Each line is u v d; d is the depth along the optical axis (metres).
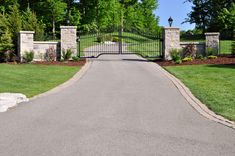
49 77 18.67
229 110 11.23
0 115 10.92
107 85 16.34
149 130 9.22
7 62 24.69
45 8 50.91
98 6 57.50
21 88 15.45
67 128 9.41
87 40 51.09
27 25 27.55
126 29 29.91
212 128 9.41
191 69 21.03
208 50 26.06
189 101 12.80
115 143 8.17
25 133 8.98
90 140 8.40
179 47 26.30
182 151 7.64
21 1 50.66
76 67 22.72
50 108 11.79
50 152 7.60
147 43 46.94
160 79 17.98
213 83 16.27
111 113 11.04
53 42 26.03
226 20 34.25
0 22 26.59
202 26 68.56
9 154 7.50
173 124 9.80
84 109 11.59
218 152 7.58
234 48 26.33
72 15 55.97
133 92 14.56
